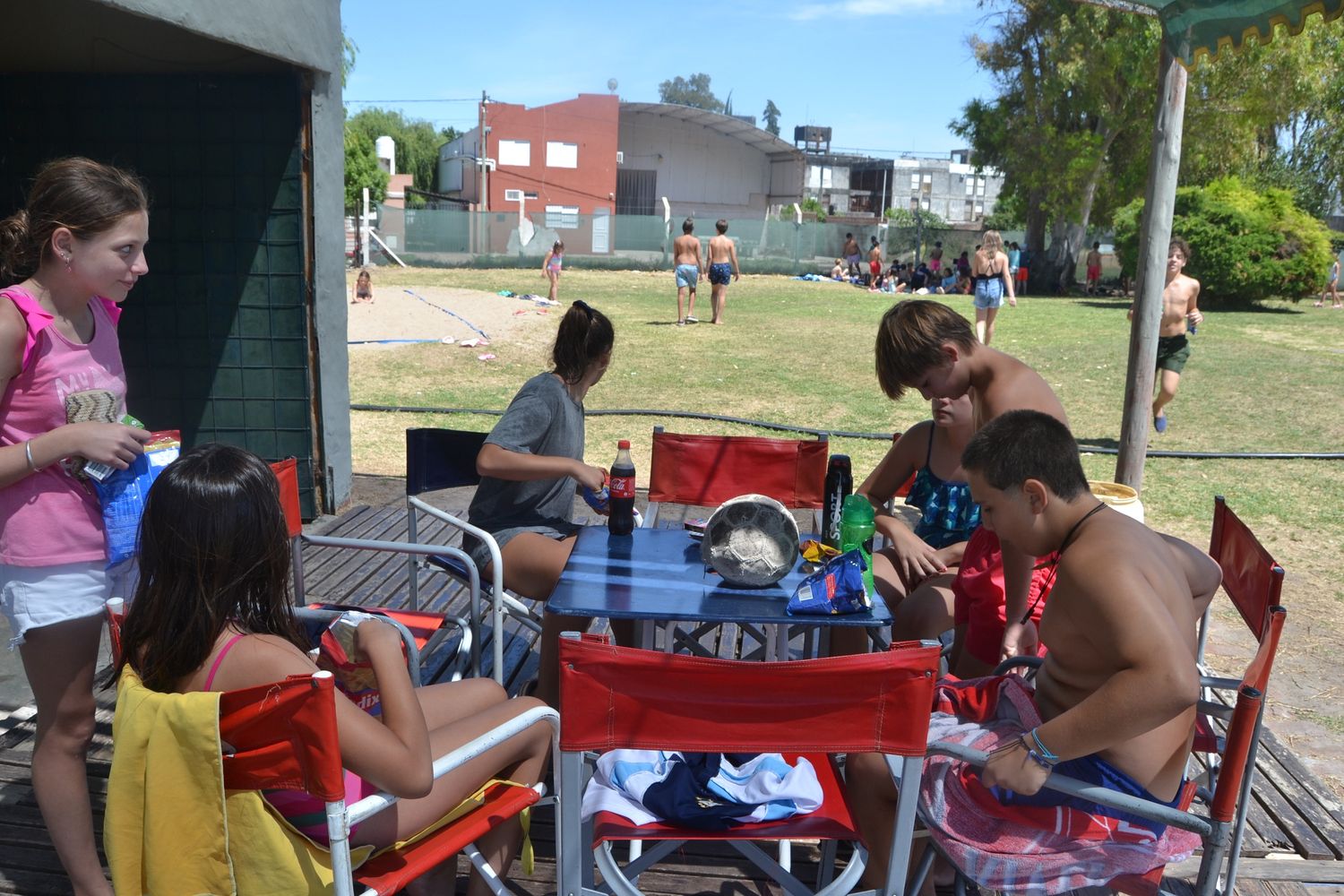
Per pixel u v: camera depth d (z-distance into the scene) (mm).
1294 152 37375
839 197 75562
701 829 2213
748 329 17688
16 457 2217
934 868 2744
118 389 2514
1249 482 8000
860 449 8875
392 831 2068
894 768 2301
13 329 2232
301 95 5637
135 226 2334
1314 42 26812
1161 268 6230
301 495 6082
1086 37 27812
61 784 2480
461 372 12328
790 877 2209
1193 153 28375
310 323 5891
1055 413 3090
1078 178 29078
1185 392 12078
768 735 1958
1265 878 2941
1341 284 29406
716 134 54344
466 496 6805
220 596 1843
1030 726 2297
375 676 2000
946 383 3207
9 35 5527
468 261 33625
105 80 5719
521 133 45281
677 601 2566
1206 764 2600
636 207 54656
